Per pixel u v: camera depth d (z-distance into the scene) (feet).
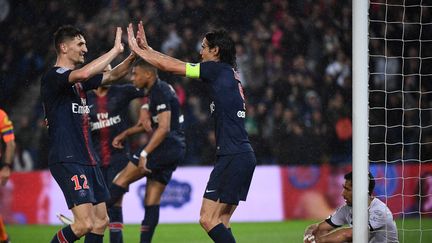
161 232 125.18
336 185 151.64
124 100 98.43
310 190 150.30
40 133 169.78
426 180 152.97
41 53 184.14
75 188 71.26
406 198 150.82
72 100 72.49
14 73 180.96
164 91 96.89
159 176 97.91
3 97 178.29
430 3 188.44
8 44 183.62
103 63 70.08
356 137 71.26
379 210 76.07
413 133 175.42
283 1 191.21
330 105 176.65
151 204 98.12
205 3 188.65
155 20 185.88
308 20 190.60
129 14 186.09
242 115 74.49
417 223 140.87
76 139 72.33
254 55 184.14
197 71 73.20
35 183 142.82
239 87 74.90
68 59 73.36
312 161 170.09
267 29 188.34
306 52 187.11
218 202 73.56
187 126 168.45
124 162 99.14
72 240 71.72
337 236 78.59
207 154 166.61
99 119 97.55
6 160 91.09
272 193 148.77
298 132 171.12
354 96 71.41
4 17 185.26
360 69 71.15
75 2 187.52
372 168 153.48
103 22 184.75
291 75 180.86
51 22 186.09
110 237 93.76
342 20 191.83
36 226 136.05
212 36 75.56
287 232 124.77
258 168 150.10
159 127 95.30
